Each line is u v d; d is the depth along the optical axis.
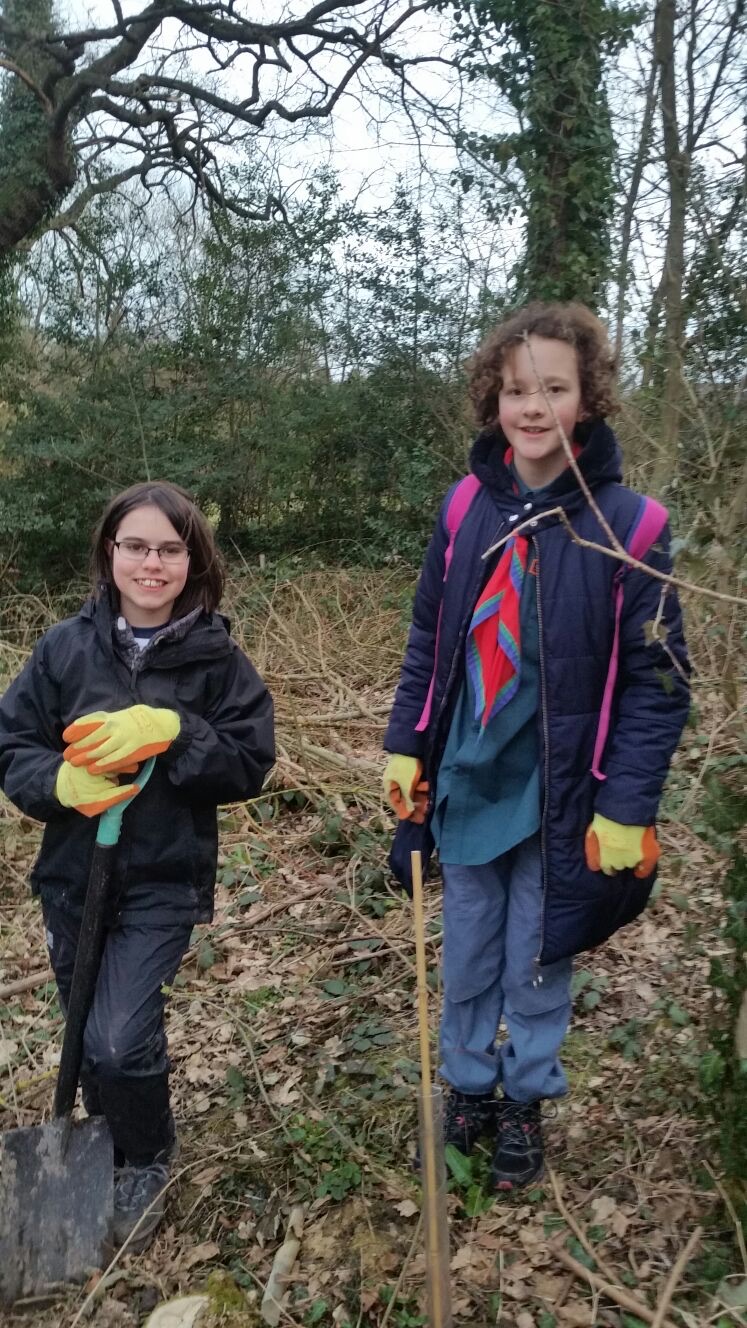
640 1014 2.67
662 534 1.81
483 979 2.12
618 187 5.96
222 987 3.12
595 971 2.91
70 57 8.87
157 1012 2.04
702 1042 2.35
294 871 3.91
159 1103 2.09
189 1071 2.71
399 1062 2.60
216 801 2.10
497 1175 2.13
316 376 9.73
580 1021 2.70
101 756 1.88
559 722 1.88
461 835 2.03
